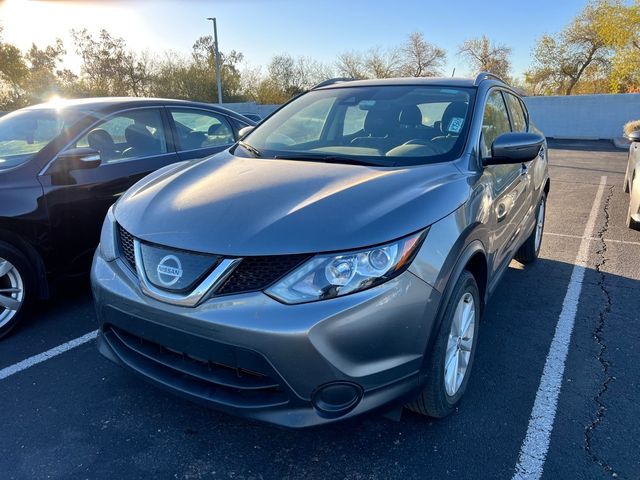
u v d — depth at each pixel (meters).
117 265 2.39
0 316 3.46
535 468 2.28
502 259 3.41
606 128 23.73
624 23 26.47
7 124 4.23
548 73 37.66
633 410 2.69
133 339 2.42
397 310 2.05
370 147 3.13
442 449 2.41
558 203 8.10
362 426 2.57
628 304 4.04
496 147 2.85
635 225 6.18
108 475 2.26
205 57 41.31
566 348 3.35
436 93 3.44
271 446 2.45
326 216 2.13
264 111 32.62
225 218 2.20
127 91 42.25
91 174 3.88
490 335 3.54
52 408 2.73
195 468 2.31
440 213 2.29
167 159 4.52
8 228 3.41
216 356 2.05
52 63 44.88
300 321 1.93
